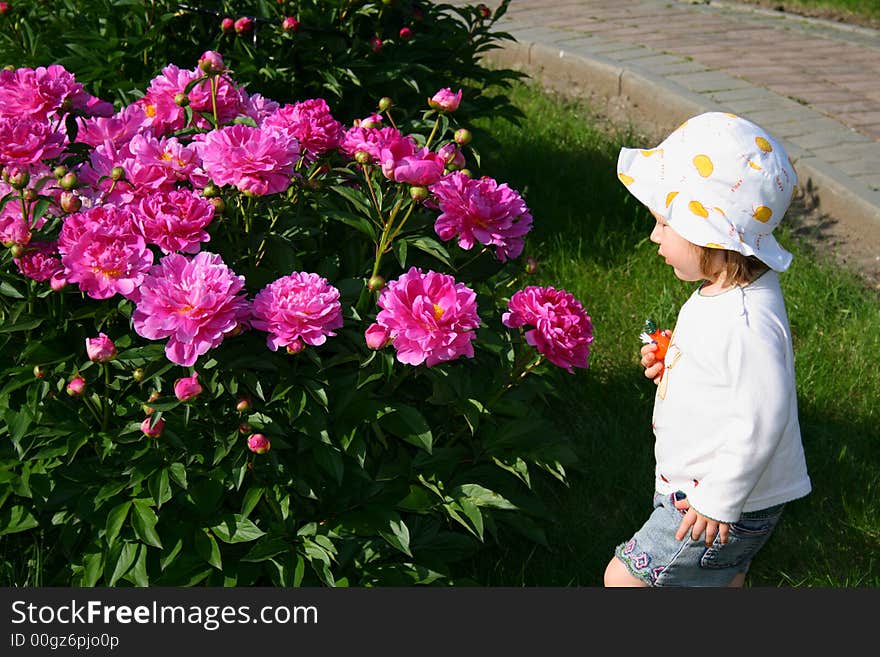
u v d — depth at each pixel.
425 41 4.37
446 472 2.91
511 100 7.05
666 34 8.41
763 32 8.52
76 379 2.55
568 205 5.38
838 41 8.27
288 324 2.47
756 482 2.41
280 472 2.66
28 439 2.73
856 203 5.27
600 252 4.93
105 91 3.90
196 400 2.58
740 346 2.41
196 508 2.66
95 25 3.98
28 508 2.76
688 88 6.91
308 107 3.13
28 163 2.75
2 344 2.78
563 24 8.75
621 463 3.62
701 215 2.45
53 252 2.70
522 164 5.88
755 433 2.38
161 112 3.06
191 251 2.61
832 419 3.87
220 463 2.68
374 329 2.55
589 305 4.49
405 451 2.93
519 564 3.19
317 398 2.60
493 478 3.07
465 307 2.52
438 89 4.37
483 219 2.83
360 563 2.76
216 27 4.07
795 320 4.43
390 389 2.81
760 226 2.46
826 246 5.18
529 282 4.62
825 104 6.64
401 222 2.80
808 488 2.59
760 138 2.48
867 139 6.04
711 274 2.51
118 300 2.79
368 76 4.13
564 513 3.43
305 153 3.06
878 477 3.57
